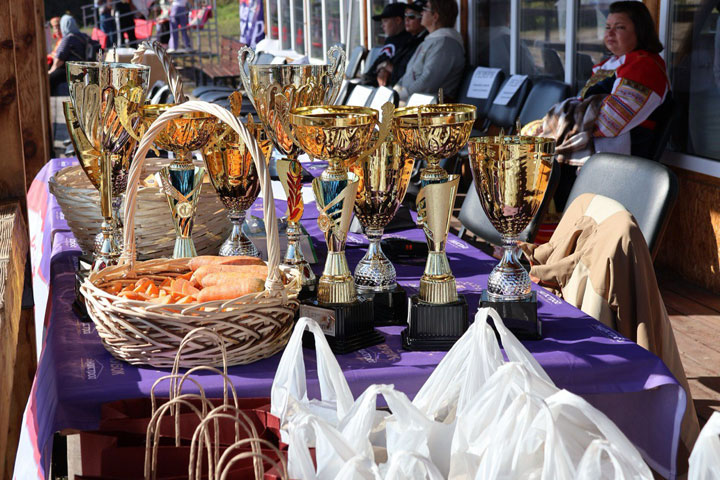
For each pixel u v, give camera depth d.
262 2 12.80
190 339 1.06
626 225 1.71
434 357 1.26
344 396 1.06
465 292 1.57
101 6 14.20
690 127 4.01
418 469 0.83
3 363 1.90
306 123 1.21
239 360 1.21
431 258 1.30
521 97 5.03
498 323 1.05
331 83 1.48
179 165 1.48
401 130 1.27
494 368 1.02
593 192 2.28
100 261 1.49
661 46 3.83
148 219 1.67
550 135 3.82
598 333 1.36
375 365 1.23
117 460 0.96
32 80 4.06
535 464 0.87
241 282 1.24
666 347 1.70
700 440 0.82
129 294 1.25
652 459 1.30
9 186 3.10
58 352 1.28
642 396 1.30
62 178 2.03
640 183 2.13
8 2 2.98
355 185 1.26
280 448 0.97
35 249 2.62
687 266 4.05
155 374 1.19
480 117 5.36
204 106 1.25
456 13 6.02
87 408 1.13
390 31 6.72
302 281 1.40
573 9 4.94
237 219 1.59
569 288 1.80
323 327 1.29
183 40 14.44
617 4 3.84
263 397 1.11
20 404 2.62
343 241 1.29
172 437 1.01
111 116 1.46
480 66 5.92
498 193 1.29
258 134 1.53
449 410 1.06
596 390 1.24
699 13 3.87
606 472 0.85
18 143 3.08
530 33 5.52
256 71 1.38
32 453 1.21
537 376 0.96
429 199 1.25
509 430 0.87
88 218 1.69
